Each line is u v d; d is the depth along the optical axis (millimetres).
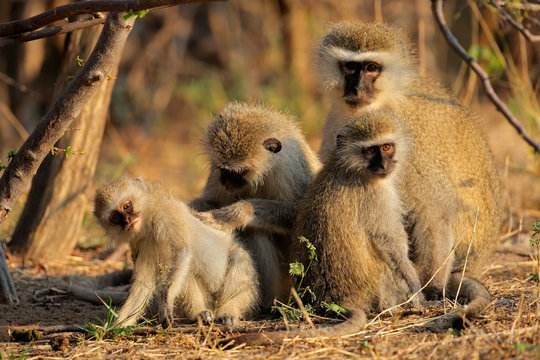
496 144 18969
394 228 10312
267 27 27219
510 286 11312
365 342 8477
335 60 12766
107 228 10258
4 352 8805
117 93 26281
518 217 15516
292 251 10727
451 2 24844
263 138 11852
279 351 8375
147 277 10125
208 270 10258
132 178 10789
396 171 10688
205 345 8797
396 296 10383
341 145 10500
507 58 19969
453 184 11766
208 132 12242
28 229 13875
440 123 12031
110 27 8133
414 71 12758
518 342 8039
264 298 11094
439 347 8109
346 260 10070
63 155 13492
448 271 11383
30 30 8227
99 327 9445
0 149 22156
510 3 11336
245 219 11117
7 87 24453
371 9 25609
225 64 27953
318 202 10414
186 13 28031
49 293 12039
